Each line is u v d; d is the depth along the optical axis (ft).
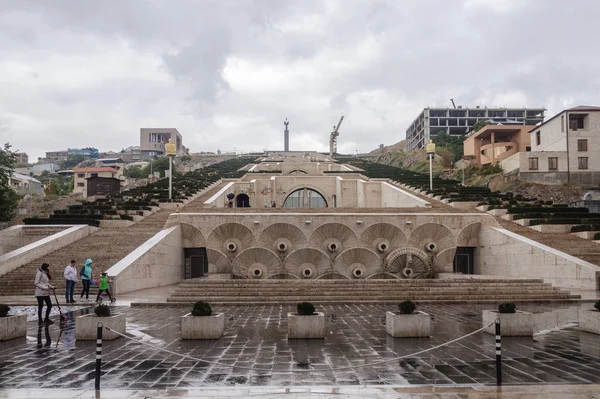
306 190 203.00
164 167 373.61
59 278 72.08
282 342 36.04
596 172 178.40
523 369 28.12
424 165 294.46
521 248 85.05
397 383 25.32
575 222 101.04
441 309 54.70
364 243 98.22
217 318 37.60
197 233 97.30
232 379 26.20
